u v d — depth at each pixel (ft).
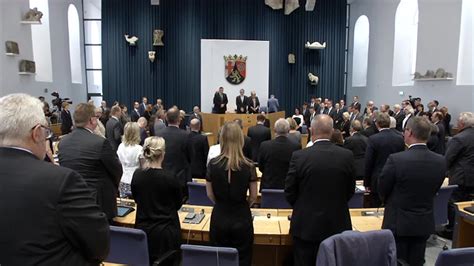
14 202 3.35
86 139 8.04
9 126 3.53
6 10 26.68
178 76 42.88
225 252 6.37
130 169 11.19
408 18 36.70
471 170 11.79
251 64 41.34
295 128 15.74
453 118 31.01
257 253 9.93
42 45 33.83
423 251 8.04
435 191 7.80
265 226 8.71
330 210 7.22
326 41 43.91
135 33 42.27
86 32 44.37
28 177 3.43
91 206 3.66
